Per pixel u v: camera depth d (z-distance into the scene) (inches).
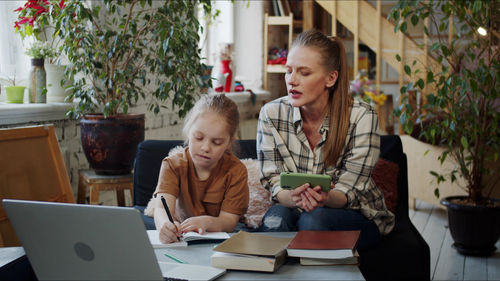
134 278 42.1
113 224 40.6
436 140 147.3
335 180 77.1
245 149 94.6
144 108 138.4
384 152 93.6
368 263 73.9
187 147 75.8
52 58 112.0
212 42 202.1
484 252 121.3
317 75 71.7
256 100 212.8
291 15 212.8
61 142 112.8
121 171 104.6
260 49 216.8
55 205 42.0
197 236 58.9
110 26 122.4
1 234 66.7
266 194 86.2
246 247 51.9
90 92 104.0
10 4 110.3
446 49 112.7
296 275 49.0
